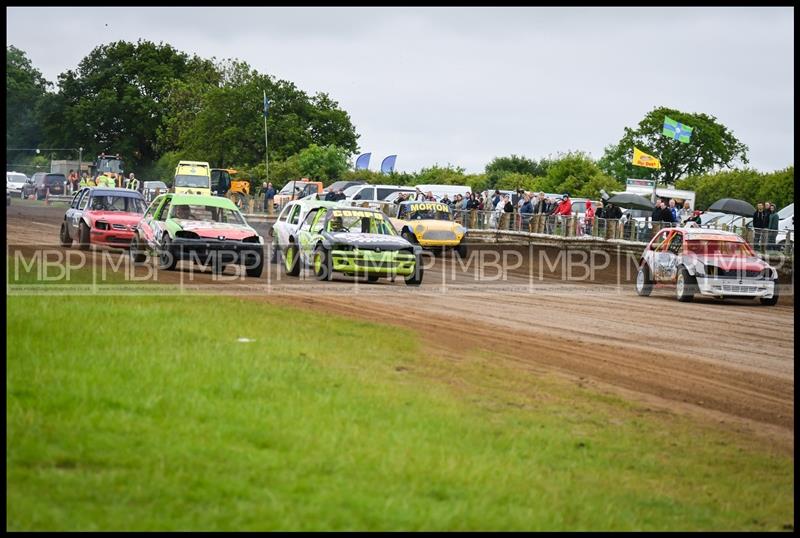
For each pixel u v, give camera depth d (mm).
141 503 16484
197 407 22078
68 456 18391
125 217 63688
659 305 53000
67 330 28984
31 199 153125
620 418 25781
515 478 19562
